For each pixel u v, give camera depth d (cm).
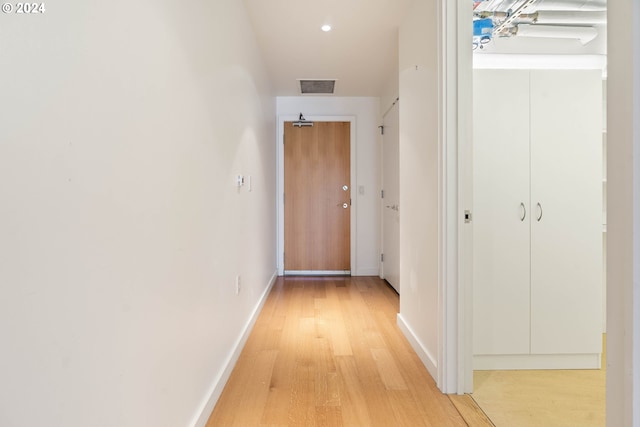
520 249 215
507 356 219
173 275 127
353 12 267
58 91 72
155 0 113
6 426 61
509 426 160
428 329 213
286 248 488
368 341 259
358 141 486
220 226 188
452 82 184
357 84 436
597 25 267
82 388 79
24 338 64
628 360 88
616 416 92
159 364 116
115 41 91
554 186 215
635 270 86
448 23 183
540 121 215
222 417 165
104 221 86
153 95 112
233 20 220
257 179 317
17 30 63
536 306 216
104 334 87
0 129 59
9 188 61
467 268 186
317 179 486
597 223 216
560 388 194
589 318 217
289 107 485
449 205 185
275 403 177
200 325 156
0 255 60
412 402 179
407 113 261
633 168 86
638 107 86
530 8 230
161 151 117
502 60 270
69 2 75
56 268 71
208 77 168
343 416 167
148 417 108
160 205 117
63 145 73
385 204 454
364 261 488
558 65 271
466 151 185
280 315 320
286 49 333
